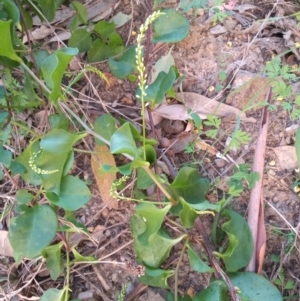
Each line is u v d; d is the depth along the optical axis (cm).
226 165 43
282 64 44
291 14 46
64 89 46
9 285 44
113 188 37
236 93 44
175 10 42
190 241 42
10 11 38
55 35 48
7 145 46
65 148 37
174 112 44
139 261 41
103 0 48
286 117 43
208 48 46
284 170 43
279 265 41
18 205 41
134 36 47
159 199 40
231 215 40
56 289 40
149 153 38
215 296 37
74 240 44
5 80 45
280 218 42
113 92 46
